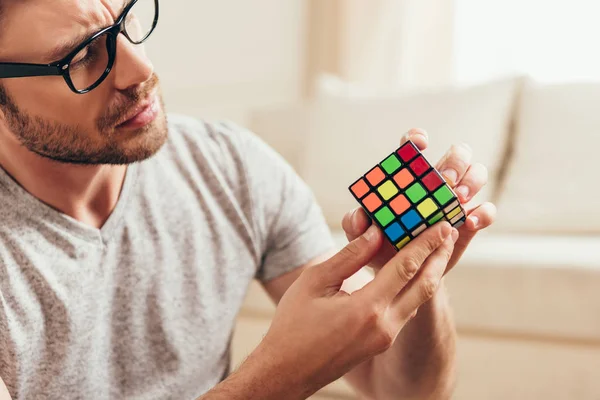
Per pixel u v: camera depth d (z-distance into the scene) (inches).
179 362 34.6
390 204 25.5
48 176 31.9
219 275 36.4
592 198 74.0
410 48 115.2
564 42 103.7
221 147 38.6
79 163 31.4
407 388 34.8
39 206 31.9
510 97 83.6
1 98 30.9
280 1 118.7
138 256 34.0
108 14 30.2
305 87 126.1
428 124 84.1
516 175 79.6
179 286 35.0
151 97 31.3
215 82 104.7
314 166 87.7
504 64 108.5
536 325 59.8
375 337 24.5
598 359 57.7
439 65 113.3
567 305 58.7
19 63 29.9
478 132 82.2
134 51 30.1
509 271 60.5
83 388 32.2
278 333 25.4
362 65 119.2
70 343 31.7
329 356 24.7
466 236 28.2
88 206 33.4
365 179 26.1
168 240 35.1
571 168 76.2
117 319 33.5
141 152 31.6
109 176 33.2
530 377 60.2
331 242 40.9
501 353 61.2
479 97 84.0
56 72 29.5
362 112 88.8
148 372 34.1
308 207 40.1
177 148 37.6
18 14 29.5
